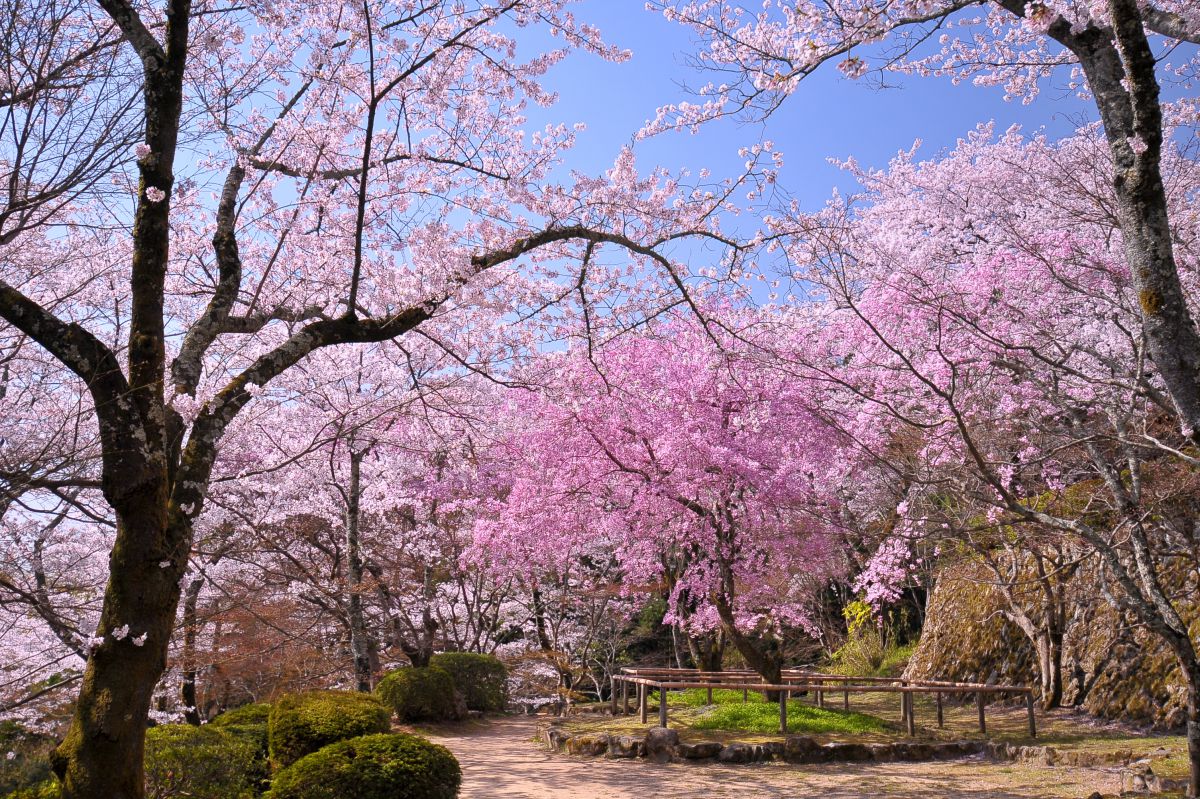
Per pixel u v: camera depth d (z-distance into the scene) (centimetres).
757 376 1119
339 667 1407
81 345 434
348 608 1288
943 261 1162
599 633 1795
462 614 1758
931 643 1582
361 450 1259
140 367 439
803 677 1311
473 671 1592
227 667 1125
